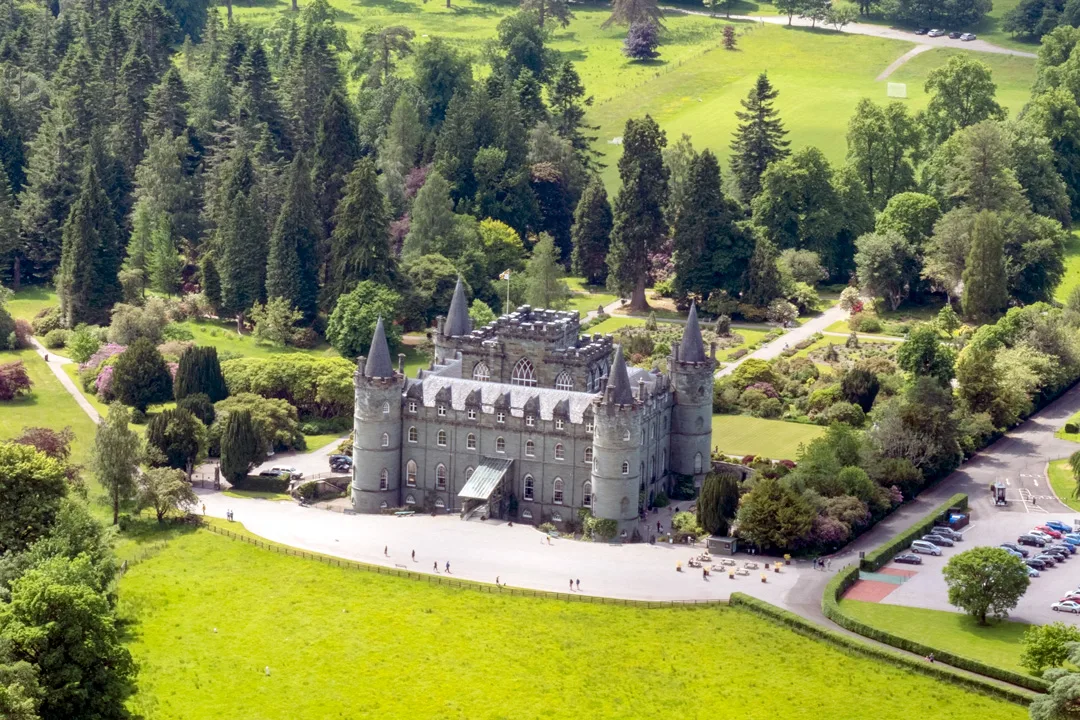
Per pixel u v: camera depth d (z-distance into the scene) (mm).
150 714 196625
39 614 187500
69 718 186000
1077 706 179750
